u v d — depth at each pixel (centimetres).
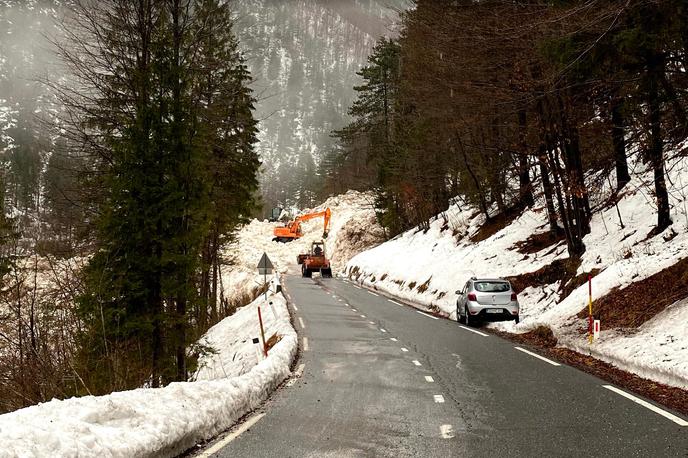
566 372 1123
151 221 1477
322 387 1002
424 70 2858
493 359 1295
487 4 1708
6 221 2314
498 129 2762
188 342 1583
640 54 1126
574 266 2106
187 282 1571
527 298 2227
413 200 4869
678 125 1300
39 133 1770
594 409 807
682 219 1844
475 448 618
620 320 1427
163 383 1556
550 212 2567
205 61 1850
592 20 1088
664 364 1028
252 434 688
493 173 3141
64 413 546
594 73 1227
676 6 1020
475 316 1953
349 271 5453
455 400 880
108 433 527
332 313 2433
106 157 1691
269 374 998
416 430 701
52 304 1513
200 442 655
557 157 2122
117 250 1498
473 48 1827
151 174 1523
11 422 486
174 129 1560
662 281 1458
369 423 740
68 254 1688
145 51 1680
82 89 1675
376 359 1316
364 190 7881
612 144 1744
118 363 1235
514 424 726
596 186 1866
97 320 1396
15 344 1378
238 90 2359
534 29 1327
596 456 586
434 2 2348
